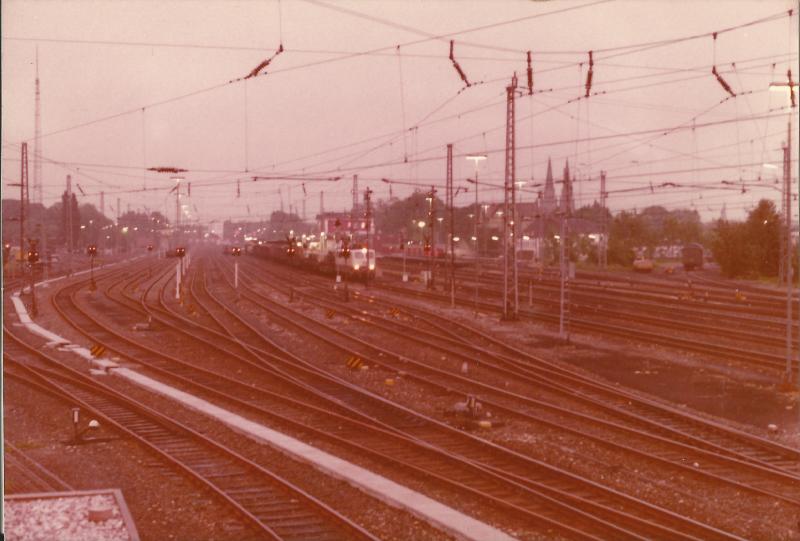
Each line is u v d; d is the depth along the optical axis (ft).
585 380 94.73
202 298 217.56
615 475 59.88
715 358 113.39
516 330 144.15
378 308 186.39
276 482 57.36
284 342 133.49
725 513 51.83
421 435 72.18
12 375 103.09
